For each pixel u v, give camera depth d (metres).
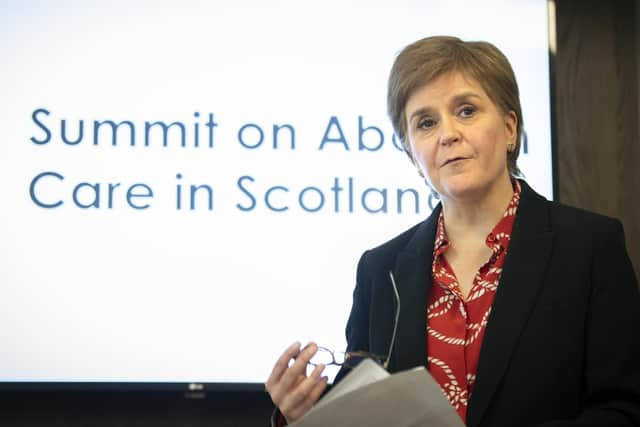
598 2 4.89
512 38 4.52
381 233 4.34
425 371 1.72
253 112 4.40
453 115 2.28
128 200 4.27
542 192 4.41
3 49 4.34
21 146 4.27
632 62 4.84
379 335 2.30
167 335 4.17
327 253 4.30
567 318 2.11
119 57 4.39
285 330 4.21
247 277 4.25
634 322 2.12
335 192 4.35
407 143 2.43
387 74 4.48
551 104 4.46
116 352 4.14
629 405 2.00
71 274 4.19
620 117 4.79
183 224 4.27
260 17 4.48
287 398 2.09
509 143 2.41
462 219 2.32
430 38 2.36
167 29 4.44
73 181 4.27
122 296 4.19
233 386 4.15
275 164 4.36
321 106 4.43
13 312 4.13
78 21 4.41
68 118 4.32
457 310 2.23
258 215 4.30
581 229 2.22
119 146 4.32
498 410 2.06
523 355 2.08
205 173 4.33
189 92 4.39
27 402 4.33
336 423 1.77
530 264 2.18
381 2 4.53
